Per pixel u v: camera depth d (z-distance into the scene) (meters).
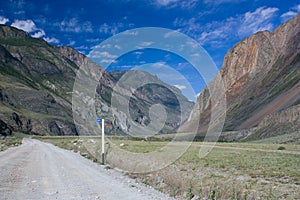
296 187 15.82
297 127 102.81
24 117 163.00
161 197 11.72
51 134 164.38
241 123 150.62
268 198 12.62
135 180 16.06
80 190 12.80
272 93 168.00
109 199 11.15
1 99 174.12
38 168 20.94
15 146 57.06
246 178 18.84
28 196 11.32
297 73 166.88
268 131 113.62
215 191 12.39
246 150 49.91
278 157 33.50
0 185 13.48
